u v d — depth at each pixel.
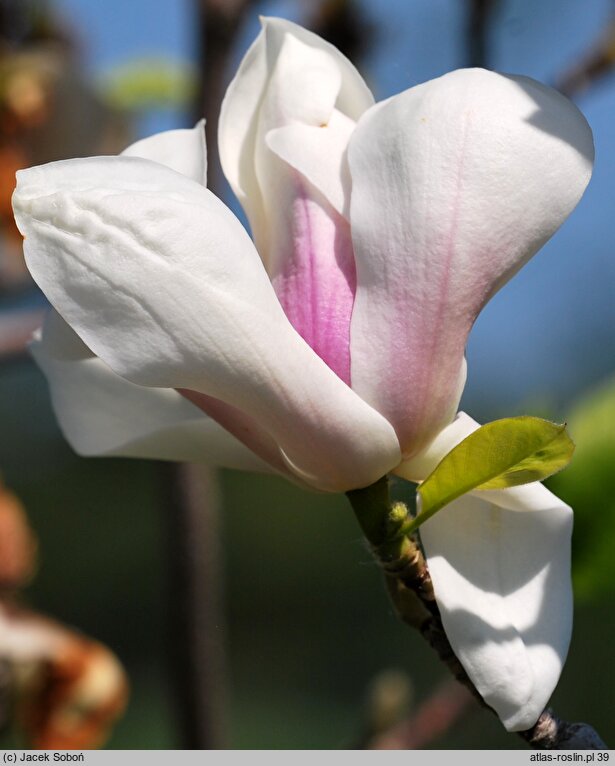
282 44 0.61
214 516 0.87
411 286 0.59
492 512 0.61
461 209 0.59
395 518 0.60
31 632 0.89
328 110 0.61
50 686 0.89
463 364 0.60
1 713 0.88
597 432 0.69
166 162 0.61
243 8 0.86
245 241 0.58
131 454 0.63
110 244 0.57
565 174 0.59
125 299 0.57
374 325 0.59
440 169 0.59
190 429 0.62
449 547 0.61
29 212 0.58
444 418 0.60
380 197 0.59
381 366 0.59
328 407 0.59
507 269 0.59
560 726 0.61
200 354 0.58
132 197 0.57
